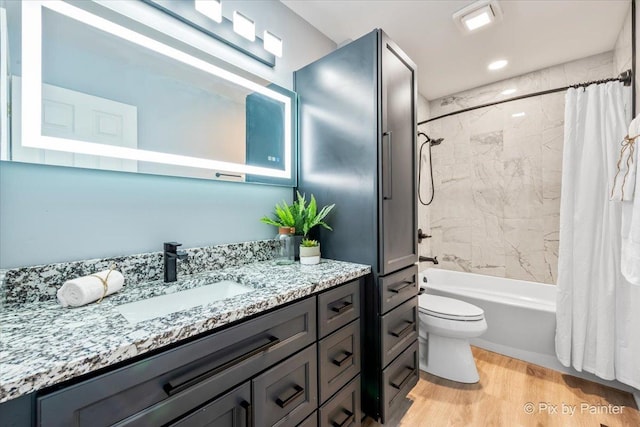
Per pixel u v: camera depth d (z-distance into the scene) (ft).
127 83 3.38
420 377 6.01
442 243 9.86
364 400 4.40
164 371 2.00
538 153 8.07
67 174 2.97
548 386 5.61
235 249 4.44
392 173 4.63
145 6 3.57
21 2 2.68
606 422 4.66
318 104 5.14
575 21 5.87
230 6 4.50
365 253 4.47
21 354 1.68
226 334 2.37
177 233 3.87
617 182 4.77
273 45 4.96
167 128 3.72
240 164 4.53
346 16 5.78
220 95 4.31
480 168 9.07
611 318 5.40
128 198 3.42
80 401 1.65
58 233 2.91
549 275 7.93
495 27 6.07
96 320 2.26
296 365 3.01
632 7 5.28
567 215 6.06
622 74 5.57
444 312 5.89
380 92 4.31
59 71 2.89
